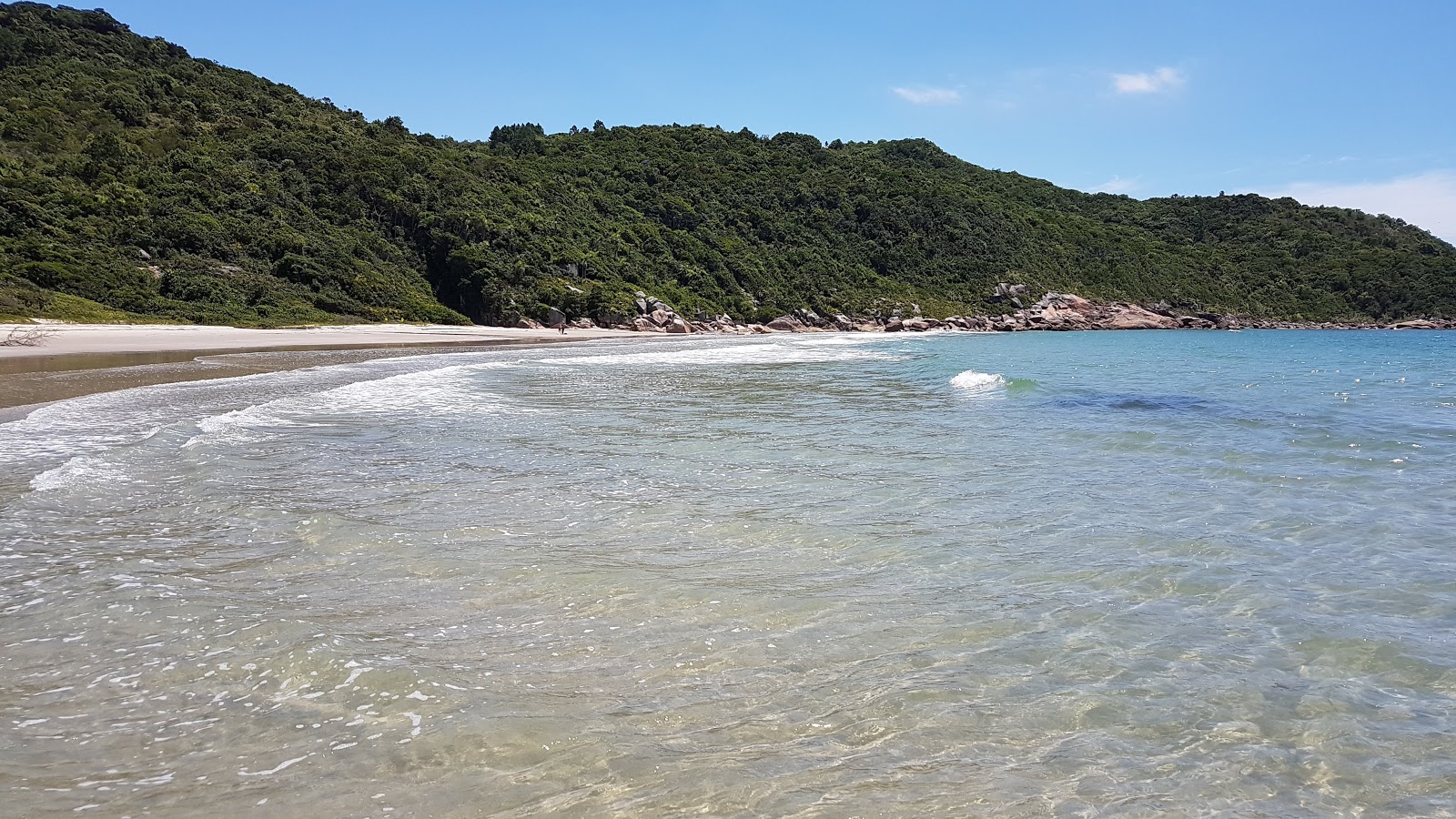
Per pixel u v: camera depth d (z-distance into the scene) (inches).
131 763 143.0
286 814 129.0
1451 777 147.1
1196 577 254.8
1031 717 166.9
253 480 371.2
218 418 549.6
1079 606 229.6
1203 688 180.7
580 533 293.9
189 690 170.4
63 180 2034.9
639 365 1152.2
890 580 250.1
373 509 324.8
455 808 131.3
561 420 586.6
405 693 169.9
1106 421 598.2
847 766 147.1
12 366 934.4
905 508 337.4
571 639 201.2
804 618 218.1
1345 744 158.1
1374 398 783.1
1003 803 137.1
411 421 564.4
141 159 2283.5
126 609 213.5
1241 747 156.9
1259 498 358.6
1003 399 753.6
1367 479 398.6
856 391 806.5
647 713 164.9
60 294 1622.8
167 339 1440.7
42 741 149.6
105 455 415.5
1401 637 208.8
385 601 225.0
